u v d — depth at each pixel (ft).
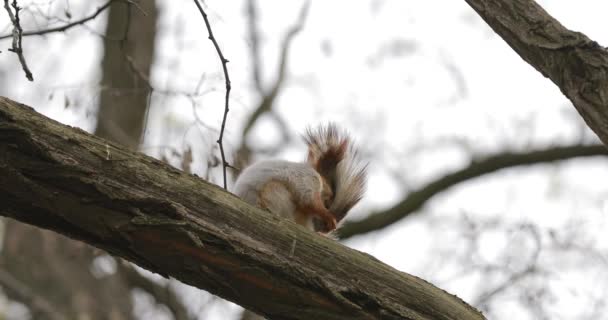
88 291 52.26
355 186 36.70
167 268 19.94
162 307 55.26
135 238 19.38
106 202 19.11
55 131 19.20
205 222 19.89
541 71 24.26
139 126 57.00
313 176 32.27
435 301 21.50
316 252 20.83
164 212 19.45
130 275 55.83
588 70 23.21
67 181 18.85
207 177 35.63
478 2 25.21
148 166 19.88
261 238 20.36
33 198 18.89
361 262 21.20
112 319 51.11
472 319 21.72
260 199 31.86
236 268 19.95
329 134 37.50
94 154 19.38
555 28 24.11
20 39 24.71
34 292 50.88
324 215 31.71
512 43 24.67
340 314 20.48
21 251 52.90
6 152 18.54
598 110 22.88
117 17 60.18
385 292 21.11
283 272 20.13
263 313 20.67
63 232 19.57
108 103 56.49
